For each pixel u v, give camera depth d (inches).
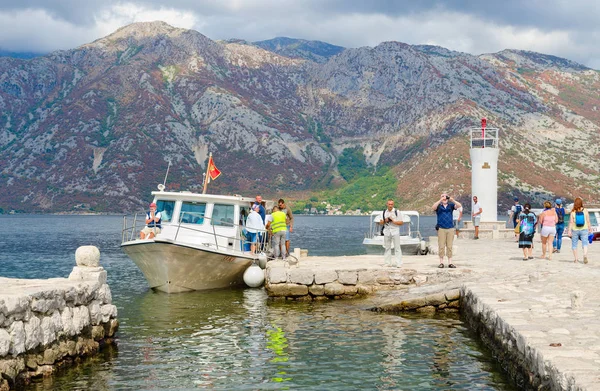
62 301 490.0
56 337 478.0
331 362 520.1
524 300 561.9
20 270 1587.1
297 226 5831.7
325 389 448.1
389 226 915.4
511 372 436.5
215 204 1069.1
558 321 453.7
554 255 1058.7
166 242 928.9
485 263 928.3
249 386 458.9
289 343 594.2
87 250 563.2
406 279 860.0
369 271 868.6
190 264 964.6
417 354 539.5
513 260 973.2
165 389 452.1
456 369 486.9
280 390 448.5
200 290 1008.2
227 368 507.2
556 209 1123.9
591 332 411.2
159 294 975.0
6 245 2701.8
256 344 593.3
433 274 853.8
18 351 422.3
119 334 645.9
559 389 315.0
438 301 745.0
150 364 518.6
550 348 366.3
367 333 633.0
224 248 1043.3
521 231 967.0
